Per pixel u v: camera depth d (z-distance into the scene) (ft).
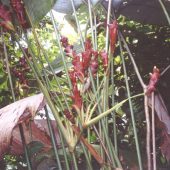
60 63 5.60
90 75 3.82
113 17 4.94
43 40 11.32
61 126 3.67
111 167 3.68
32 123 5.65
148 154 3.58
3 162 8.41
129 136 9.11
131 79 10.19
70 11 6.48
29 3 4.18
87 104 3.91
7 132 3.66
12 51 7.32
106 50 4.11
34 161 5.70
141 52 10.64
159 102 4.39
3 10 3.90
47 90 3.87
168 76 9.82
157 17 9.18
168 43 10.79
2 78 8.68
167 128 4.39
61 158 5.32
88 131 4.05
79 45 5.24
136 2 8.42
